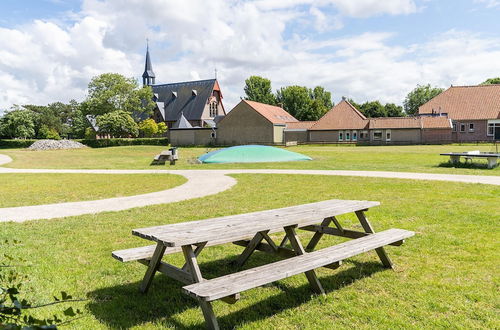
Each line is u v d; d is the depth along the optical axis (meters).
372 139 60.09
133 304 4.78
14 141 73.56
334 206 6.43
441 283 5.27
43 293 5.00
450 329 4.07
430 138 56.97
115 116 70.44
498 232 7.73
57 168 26.61
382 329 4.10
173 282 5.51
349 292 5.07
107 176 20.50
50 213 10.48
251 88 107.31
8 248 7.00
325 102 112.69
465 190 13.20
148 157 39.28
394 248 6.85
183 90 93.19
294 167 23.92
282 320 4.36
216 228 4.93
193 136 68.00
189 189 15.00
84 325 4.20
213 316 4.01
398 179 16.50
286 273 4.35
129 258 4.95
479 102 60.19
